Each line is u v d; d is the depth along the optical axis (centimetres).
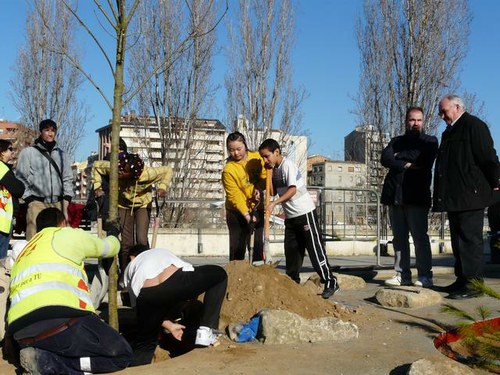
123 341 481
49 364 459
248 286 620
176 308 601
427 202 771
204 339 536
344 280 817
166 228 1552
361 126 2852
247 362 492
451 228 730
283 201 705
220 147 2711
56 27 2797
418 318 625
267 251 708
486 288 548
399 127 2711
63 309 465
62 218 542
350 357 502
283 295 618
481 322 550
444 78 2633
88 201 855
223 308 607
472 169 696
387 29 2725
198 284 532
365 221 1378
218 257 1528
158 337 552
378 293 700
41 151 807
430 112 2636
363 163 3400
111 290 533
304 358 500
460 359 517
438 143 768
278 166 719
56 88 2906
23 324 459
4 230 709
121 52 518
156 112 2525
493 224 1191
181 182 2531
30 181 799
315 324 556
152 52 2469
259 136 2775
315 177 5653
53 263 482
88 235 502
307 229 709
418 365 441
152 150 2534
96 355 468
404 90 2686
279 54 2783
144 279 527
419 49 2633
